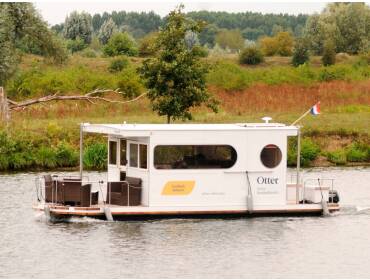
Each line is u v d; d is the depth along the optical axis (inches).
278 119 3417.8
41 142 2982.3
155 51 2854.3
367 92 4072.3
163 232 1924.2
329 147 3166.8
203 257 1752.0
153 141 2003.0
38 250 1784.0
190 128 2022.6
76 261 1715.1
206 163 2028.8
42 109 3420.3
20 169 2866.6
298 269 1689.2
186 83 2812.5
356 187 2519.7
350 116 3558.1
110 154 2117.4
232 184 2039.9
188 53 2822.3
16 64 3868.1
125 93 3764.8
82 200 2005.4
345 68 4741.6
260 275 1648.6
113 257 1742.1
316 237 1907.0
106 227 1955.0
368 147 3144.7
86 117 3388.3
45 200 2052.2
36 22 4099.4
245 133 2039.9
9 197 2304.4
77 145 3014.3
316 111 2181.3
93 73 4451.3
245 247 1825.8
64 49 4242.1
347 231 1962.4
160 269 1673.2
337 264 1723.7
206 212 2028.8
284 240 1879.9
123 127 2026.3
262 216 2059.5
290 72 4503.0
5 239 1860.2
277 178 2057.1
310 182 2586.1
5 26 3895.2
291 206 2066.9
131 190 2015.3
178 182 2018.9
